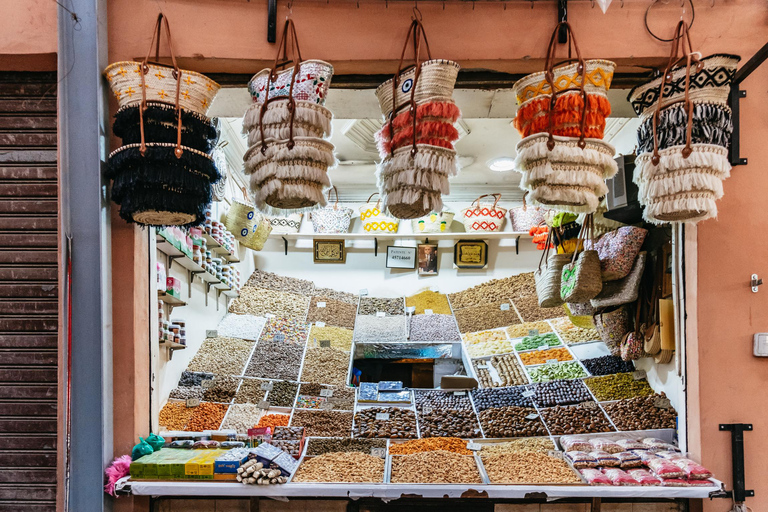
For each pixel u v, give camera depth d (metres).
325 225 6.70
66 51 2.73
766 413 2.79
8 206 2.78
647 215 2.61
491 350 5.24
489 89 3.07
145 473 2.67
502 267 6.80
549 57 2.75
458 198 7.14
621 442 3.32
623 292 3.63
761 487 2.77
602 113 2.43
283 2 2.81
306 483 2.69
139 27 2.81
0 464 2.68
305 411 4.01
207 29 2.80
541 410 3.92
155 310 3.26
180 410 3.90
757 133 2.86
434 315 6.18
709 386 2.81
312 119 2.42
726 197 2.86
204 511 2.82
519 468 2.89
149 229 3.04
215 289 5.44
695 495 2.62
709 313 2.84
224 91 3.27
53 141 2.81
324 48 2.81
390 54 2.80
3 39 2.75
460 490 2.64
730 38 2.81
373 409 4.09
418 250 6.81
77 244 2.71
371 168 6.49
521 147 2.44
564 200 2.44
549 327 5.58
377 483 2.69
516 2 2.82
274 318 5.88
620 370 4.46
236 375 4.57
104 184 2.78
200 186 2.44
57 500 2.62
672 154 2.46
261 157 2.44
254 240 5.56
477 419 3.87
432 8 2.82
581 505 2.76
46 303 2.75
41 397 2.71
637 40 2.79
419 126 2.44
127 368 2.83
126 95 2.45
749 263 2.84
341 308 6.29
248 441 3.25
